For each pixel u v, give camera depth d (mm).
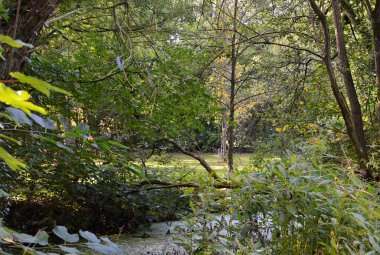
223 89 9438
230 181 3229
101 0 5465
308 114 7664
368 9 6477
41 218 7145
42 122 847
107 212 7484
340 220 2385
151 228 7023
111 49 4977
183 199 7316
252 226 2924
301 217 2633
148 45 5145
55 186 6719
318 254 2768
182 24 6180
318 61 7438
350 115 5957
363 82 7500
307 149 3203
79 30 5590
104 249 927
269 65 8305
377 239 1982
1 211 5207
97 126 6656
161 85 4879
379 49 6207
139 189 7031
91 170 6426
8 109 823
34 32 2867
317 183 2650
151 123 5504
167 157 8258
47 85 534
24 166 622
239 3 7730
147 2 6082
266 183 2840
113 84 5137
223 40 5609
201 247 2842
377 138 6762
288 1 7840
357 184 2453
